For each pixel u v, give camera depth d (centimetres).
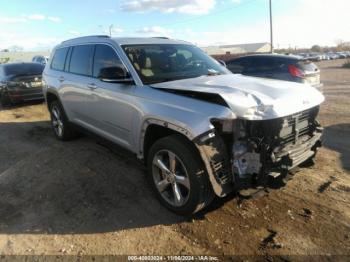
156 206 383
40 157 555
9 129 780
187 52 481
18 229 350
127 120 411
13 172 499
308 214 354
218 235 325
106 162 516
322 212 358
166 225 346
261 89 351
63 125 623
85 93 504
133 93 393
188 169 327
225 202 381
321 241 310
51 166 511
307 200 383
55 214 376
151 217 361
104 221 358
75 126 583
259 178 313
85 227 348
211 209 369
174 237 325
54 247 317
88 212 377
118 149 464
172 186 357
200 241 318
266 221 344
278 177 325
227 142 318
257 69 978
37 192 431
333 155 522
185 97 341
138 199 401
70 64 572
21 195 426
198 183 322
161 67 423
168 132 368
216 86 350
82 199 407
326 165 481
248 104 310
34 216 374
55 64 638
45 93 664
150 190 422
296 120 347
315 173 454
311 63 934
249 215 356
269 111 312
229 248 306
